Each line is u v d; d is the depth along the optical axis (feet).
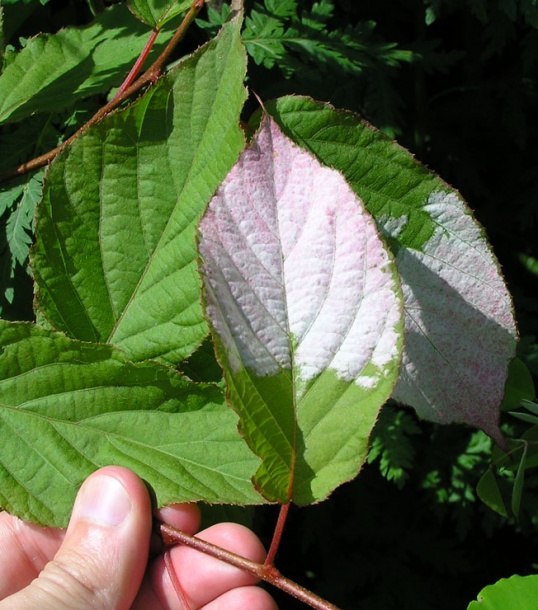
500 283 0.91
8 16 1.24
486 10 1.56
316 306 0.79
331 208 0.79
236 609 1.03
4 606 0.93
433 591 1.93
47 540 1.09
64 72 1.09
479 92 1.79
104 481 0.88
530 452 1.00
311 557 2.03
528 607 0.76
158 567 1.03
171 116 0.89
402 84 1.76
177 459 0.89
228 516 1.02
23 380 0.89
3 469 0.89
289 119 0.90
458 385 0.92
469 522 1.67
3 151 1.20
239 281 0.78
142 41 1.10
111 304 0.91
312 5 1.47
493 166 1.93
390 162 0.90
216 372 0.94
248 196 0.79
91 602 0.94
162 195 0.91
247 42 1.29
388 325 0.78
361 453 0.79
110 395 0.90
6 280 1.20
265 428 0.79
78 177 0.90
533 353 1.56
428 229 0.91
